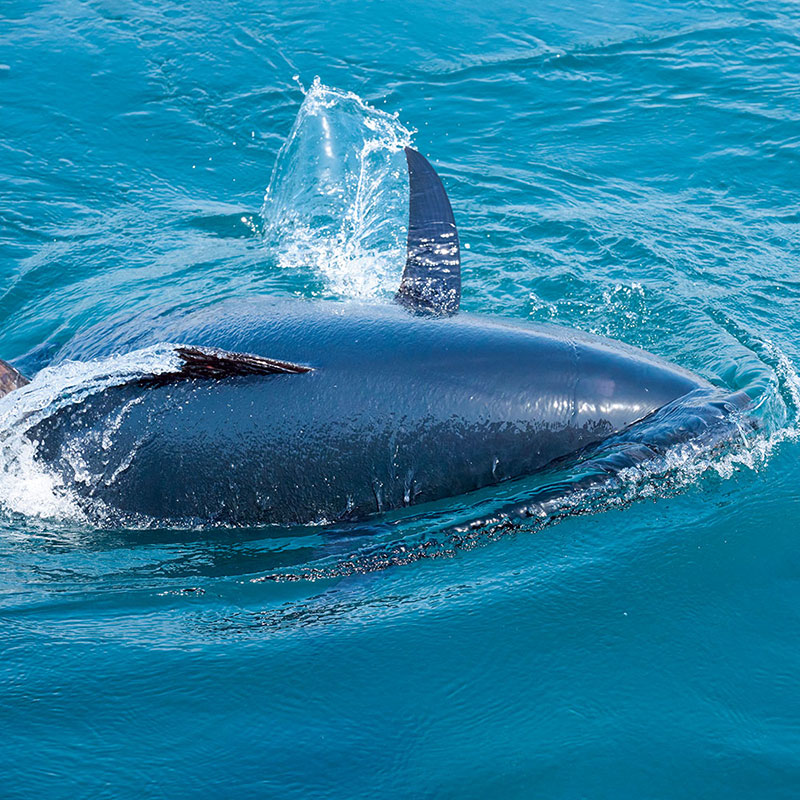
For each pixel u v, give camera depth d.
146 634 11.12
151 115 24.34
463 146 23.08
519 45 27.17
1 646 10.88
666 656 10.61
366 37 27.45
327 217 20.92
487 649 10.74
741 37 27.34
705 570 11.69
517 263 18.62
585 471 12.64
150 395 13.17
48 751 9.54
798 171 21.92
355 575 12.02
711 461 12.81
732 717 9.88
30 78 25.33
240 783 9.20
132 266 19.19
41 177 22.12
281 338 13.40
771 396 13.96
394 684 10.31
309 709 10.03
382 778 9.26
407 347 13.12
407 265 14.72
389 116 24.12
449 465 12.83
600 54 26.70
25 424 13.45
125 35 27.42
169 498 13.09
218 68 26.03
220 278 18.59
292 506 12.95
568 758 9.46
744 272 18.23
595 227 19.80
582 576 11.70
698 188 21.50
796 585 11.45
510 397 12.79
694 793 9.09
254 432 12.85
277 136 23.77
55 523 13.33
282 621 11.29
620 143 23.20
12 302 18.28
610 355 13.30
